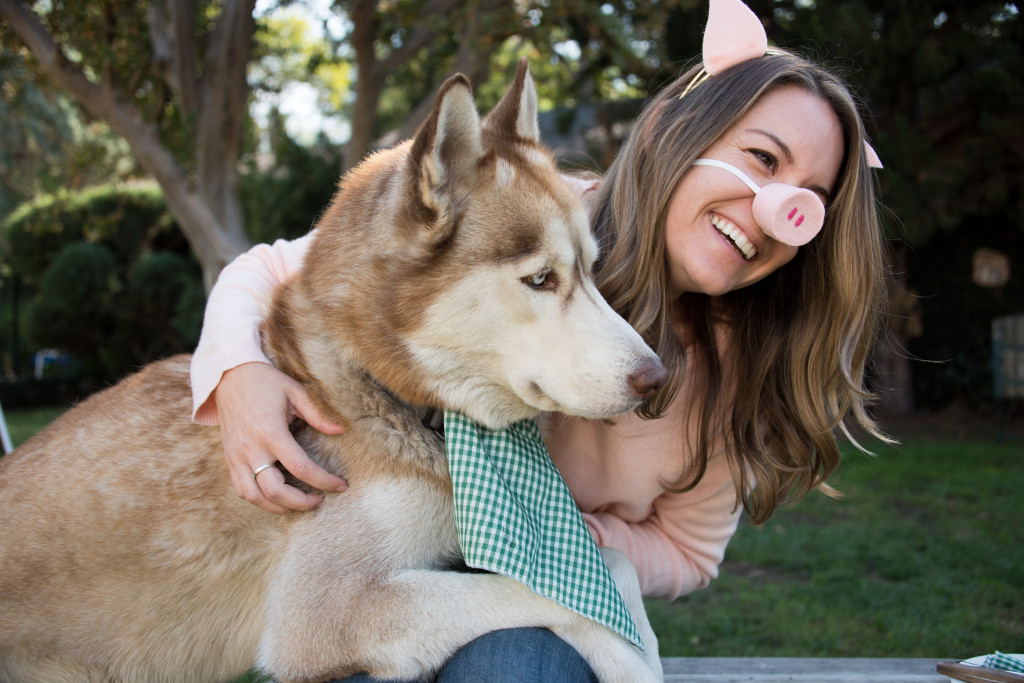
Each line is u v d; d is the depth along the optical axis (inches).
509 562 74.1
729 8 83.6
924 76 369.4
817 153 80.7
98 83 389.4
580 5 339.9
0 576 83.1
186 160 370.3
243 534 81.6
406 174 76.9
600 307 78.9
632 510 97.0
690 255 83.2
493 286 76.6
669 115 84.1
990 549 212.2
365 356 79.7
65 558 82.7
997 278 439.2
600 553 80.4
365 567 75.2
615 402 74.5
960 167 369.1
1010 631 161.5
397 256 77.7
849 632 164.1
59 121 717.3
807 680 91.9
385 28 402.0
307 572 75.3
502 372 79.3
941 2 366.3
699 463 89.5
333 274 82.0
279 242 103.5
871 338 91.7
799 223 75.6
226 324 85.0
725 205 81.3
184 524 81.4
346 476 78.6
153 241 579.8
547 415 93.3
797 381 90.3
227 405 79.1
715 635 165.0
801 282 90.2
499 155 82.4
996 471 304.8
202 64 413.7
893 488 284.5
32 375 589.9
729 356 93.8
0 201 772.6
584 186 103.0
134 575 82.2
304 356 82.2
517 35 362.3
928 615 171.3
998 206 387.5
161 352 570.6
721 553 100.1
